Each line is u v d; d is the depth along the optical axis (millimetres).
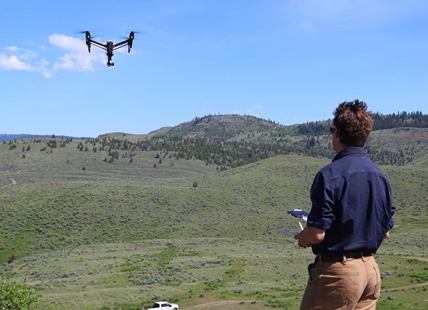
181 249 71625
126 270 55688
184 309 36094
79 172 187000
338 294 4020
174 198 109375
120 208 102000
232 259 58500
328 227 3988
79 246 85000
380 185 4156
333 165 4184
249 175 149000
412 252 62375
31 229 92062
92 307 36719
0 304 16750
